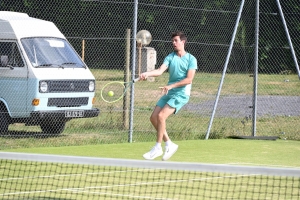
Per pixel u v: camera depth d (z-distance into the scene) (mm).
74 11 78875
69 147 39281
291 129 49750
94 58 79688
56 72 41906
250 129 49406
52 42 43500
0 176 28266
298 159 36469
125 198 23906
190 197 24312
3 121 41500
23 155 22922
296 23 82562
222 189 26125
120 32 82312
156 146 31281
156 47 85688
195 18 87062
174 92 31203
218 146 41250
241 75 79125
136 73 46688
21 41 41969
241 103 64500
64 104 42094
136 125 49031
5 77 41469
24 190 25250
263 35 81562
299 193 25484
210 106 61406
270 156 37438
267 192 25609
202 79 78312
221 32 86625
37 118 40969
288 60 82375
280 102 66312
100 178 28172
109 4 81438
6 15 44094
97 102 59875
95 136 43594
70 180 27625
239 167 21188
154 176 28891
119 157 35281
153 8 85625
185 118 53281
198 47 86438
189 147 40438
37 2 75250
